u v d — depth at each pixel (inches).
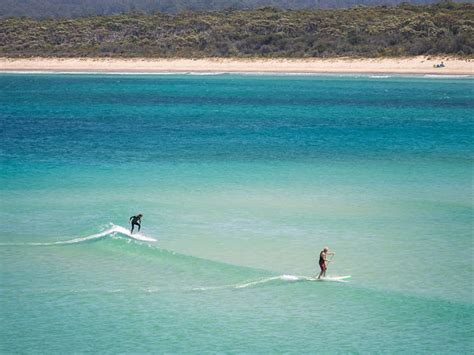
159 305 1806.1
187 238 2388.0
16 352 1550.2
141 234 2427.4
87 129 5187.0
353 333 1646.2
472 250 2274.9
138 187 3152.1
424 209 2805.1
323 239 2386.8
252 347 1572.3
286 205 2844.5
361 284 1958.7
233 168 3634.4
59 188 3127.5
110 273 2039.9
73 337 1624.0
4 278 1998.0
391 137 4795.8
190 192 3058.6
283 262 2142.0
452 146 4399.6
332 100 7278.5
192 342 1596.9
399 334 1641.2
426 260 2171.5
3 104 7037.4
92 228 2476.6
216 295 1875.0
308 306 1804.9
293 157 3983.8
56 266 2102.6
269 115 6112.2
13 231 2453.2
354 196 3011.8
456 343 1598.2
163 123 5570.9
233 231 2471.7
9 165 3678.6
